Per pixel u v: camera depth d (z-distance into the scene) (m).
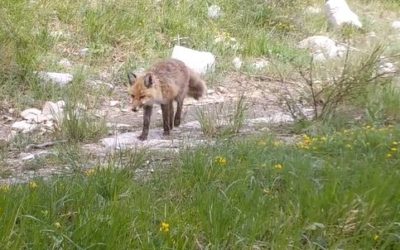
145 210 4.44
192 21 8.39
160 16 8.27
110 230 4.25
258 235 4.35
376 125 5.86
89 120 6.28
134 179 4.91
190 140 5.80
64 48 7.64
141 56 7.72
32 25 7.68
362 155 5.12
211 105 6.95
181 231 4.31
